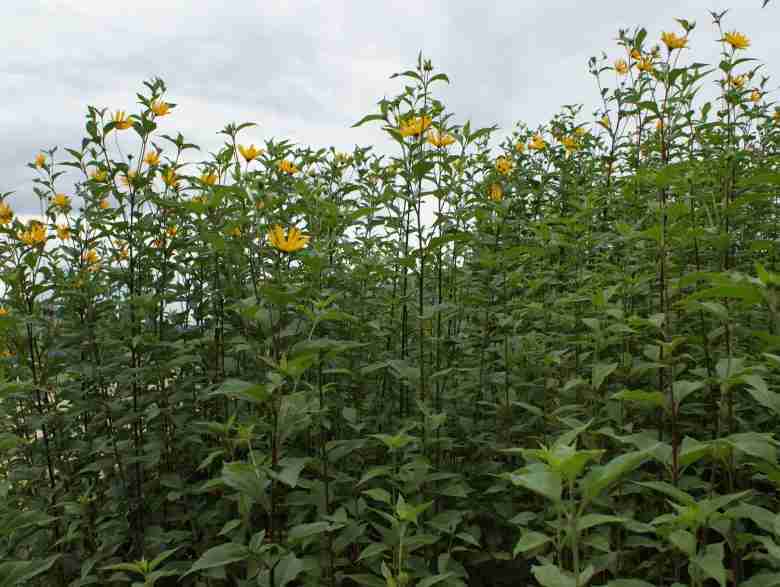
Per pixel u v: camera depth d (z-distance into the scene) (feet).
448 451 9.98
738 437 5.16
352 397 10.95
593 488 4.12
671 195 11.87
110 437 10.50
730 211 8.87
